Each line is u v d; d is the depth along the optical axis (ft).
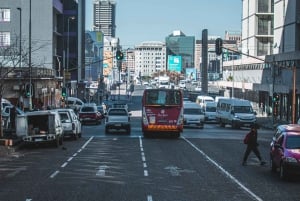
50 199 49.24
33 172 69.82
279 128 72.69
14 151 100.89
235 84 360.69
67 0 347.56
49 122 108.37
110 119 149.38
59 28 321.11
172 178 64.44
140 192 53.62
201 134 151.23
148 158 87.51
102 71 565.12
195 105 187.73
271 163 73.05
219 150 103.71
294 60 221.46
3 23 269.03
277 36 272.72
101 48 570.46
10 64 217.15
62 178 63.93
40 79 228.22
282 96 241.96
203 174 68.80
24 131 107.86
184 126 188.65
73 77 353.92
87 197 50.39
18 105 176.65
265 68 280.31
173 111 132.05
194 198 50.39
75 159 85.76
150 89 132.57
